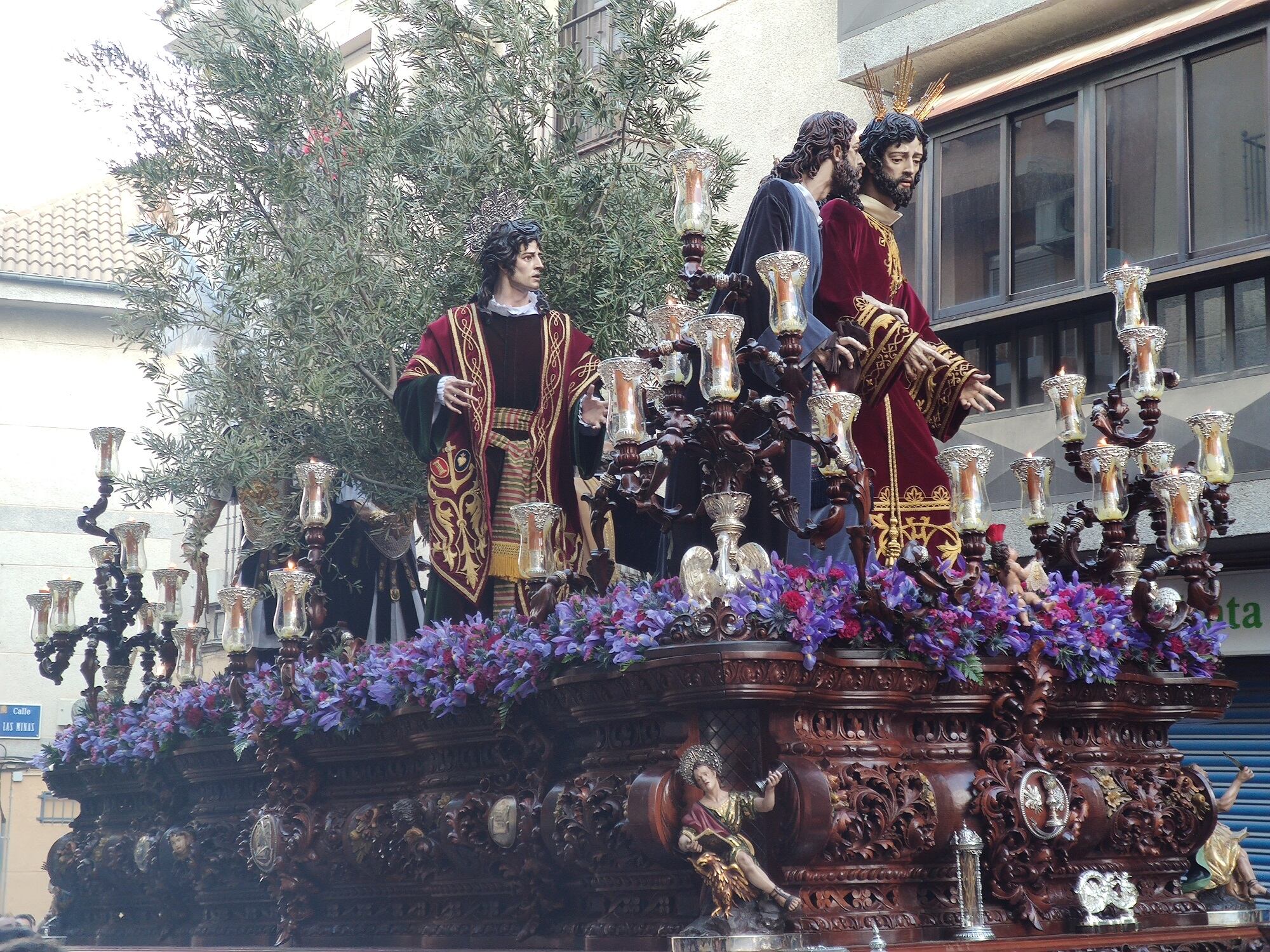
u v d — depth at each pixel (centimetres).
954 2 1402
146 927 1023
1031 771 654
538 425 925
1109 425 791
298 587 883
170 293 1422
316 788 856
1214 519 777
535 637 695
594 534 711
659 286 1224
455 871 753
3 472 2831
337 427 1257
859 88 1499
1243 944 688
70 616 1200
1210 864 740
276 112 1367
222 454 1230
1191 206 1278
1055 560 793
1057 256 1359
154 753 988
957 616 645
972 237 1416
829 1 1538
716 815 584
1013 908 646
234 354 1350
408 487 1239
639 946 620
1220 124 1262
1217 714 757
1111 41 1335
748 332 769
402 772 817
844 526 739
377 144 1314
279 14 1433
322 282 1278
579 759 694
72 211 2972
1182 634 733
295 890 840
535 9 1377
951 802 636
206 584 1255
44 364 2883
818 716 617
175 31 1405
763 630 599
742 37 1598
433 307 1271
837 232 788
